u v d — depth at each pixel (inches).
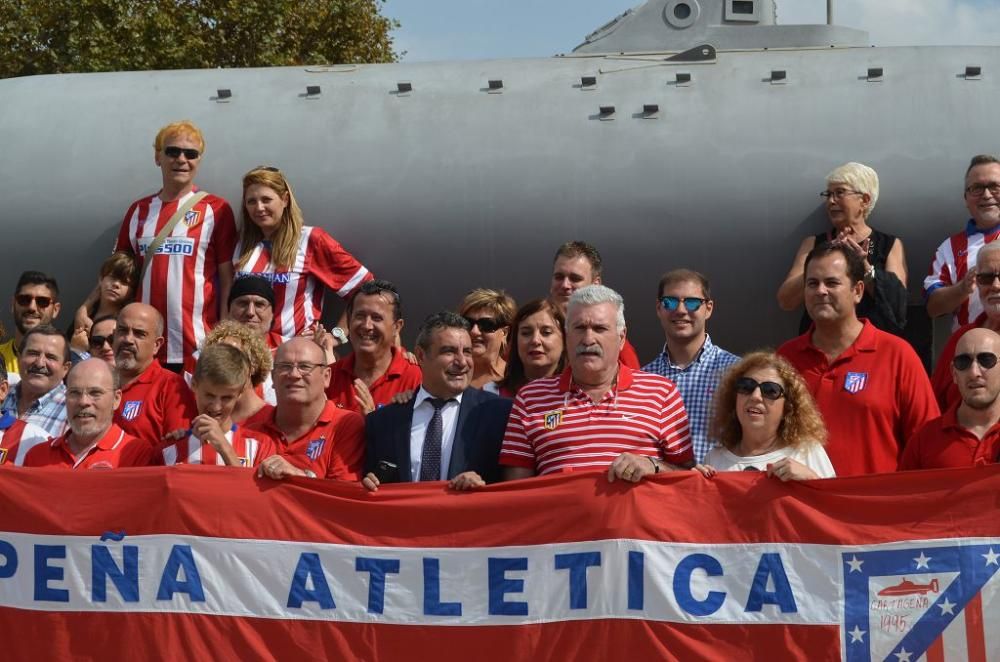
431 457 260.1
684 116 328.5
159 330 300.5
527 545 238.5
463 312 305.1
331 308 329.7
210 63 890.7
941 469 229.1
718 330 328.8
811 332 275.4
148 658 244.5
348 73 352.8
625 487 236.8
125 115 350.3
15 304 334.3
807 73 333.4
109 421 272.1
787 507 233.3
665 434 248.1
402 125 336.8
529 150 328.8
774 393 240.2
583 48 365.4
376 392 302.8
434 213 328.5
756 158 321.4
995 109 321.1
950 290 295.1
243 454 264.4
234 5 879.7
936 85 326.3
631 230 322.7
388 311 300.8
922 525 229.9
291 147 337.1
